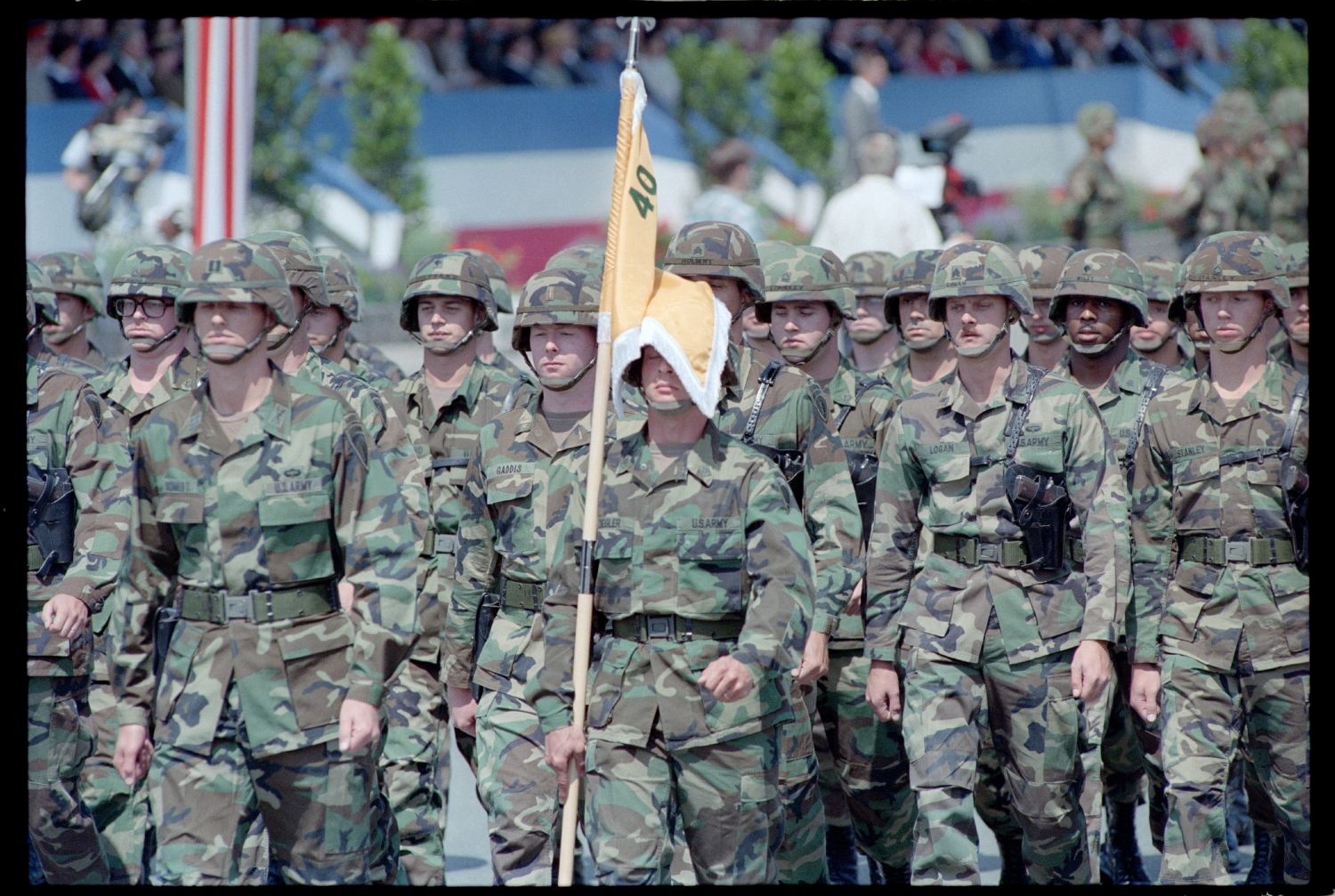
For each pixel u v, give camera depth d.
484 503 15.32
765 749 13.22
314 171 43.72
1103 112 41.84
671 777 13.29
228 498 13.21
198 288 13.08
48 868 16.19
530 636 14.95
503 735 14.84
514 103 44.44
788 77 43.47
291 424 13.34
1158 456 16.50
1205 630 16.08
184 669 13.23
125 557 13.48
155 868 13.07
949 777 15.09
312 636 13.31
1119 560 15.19
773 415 16.20
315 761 13.23
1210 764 15.87
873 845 17.70
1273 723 16.06
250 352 13.29
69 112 43.66
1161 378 19.06
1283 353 22.03
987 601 15.40
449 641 15.53
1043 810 15.42
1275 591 15.94
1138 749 18.56
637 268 13.82
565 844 13.49
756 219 43.50
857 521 15.67
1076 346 19.03
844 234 39.44
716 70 43.88
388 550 13.33
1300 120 41.91
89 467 16.72
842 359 18.41
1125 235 42.41
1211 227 41.94
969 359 15.59
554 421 15.27
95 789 17.25
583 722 13.54
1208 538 16.19
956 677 15.41
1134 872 18.88
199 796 13.08
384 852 13.91
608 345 13.76
